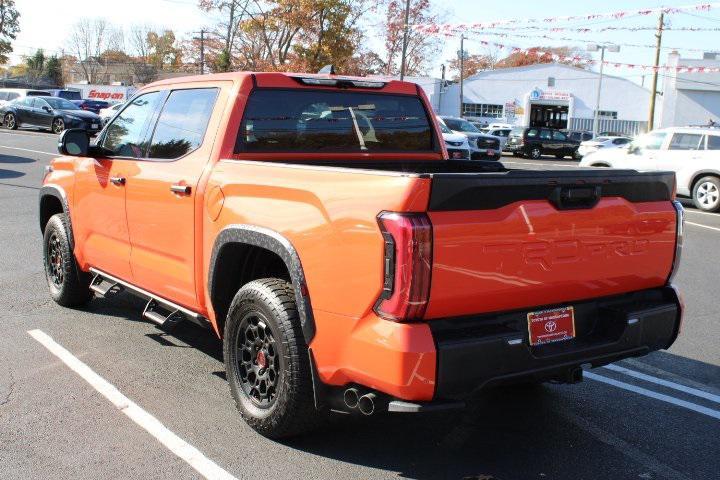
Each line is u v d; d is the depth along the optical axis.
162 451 3.81
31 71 106.50
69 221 6.05
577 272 3.55
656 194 3.89
